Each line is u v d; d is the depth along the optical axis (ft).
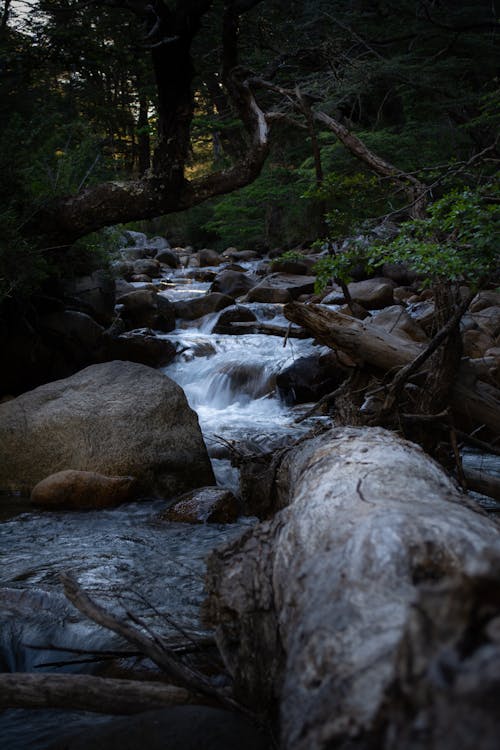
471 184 19.20
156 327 46.52
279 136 58.13
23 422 22.26
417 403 17.01
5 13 32.07
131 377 23.26
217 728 7.35
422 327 34.22
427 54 46.32
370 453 8.86
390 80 43.16
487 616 3.37
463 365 17.48
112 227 39.06
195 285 62.28
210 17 38.34
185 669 7.63
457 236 15.89
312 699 5.03
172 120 30.19
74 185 33.91
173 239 91.45
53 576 14.15
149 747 7.27
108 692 7.80
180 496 19.70
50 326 36.42
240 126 49.85
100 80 45.47
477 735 2.92
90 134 38.09
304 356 35.63
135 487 20.76
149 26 29.81
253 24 37.99
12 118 32.42
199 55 39.65
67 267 36.55
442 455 16.98
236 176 31.50
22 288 30.07
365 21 45.34
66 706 7.82
